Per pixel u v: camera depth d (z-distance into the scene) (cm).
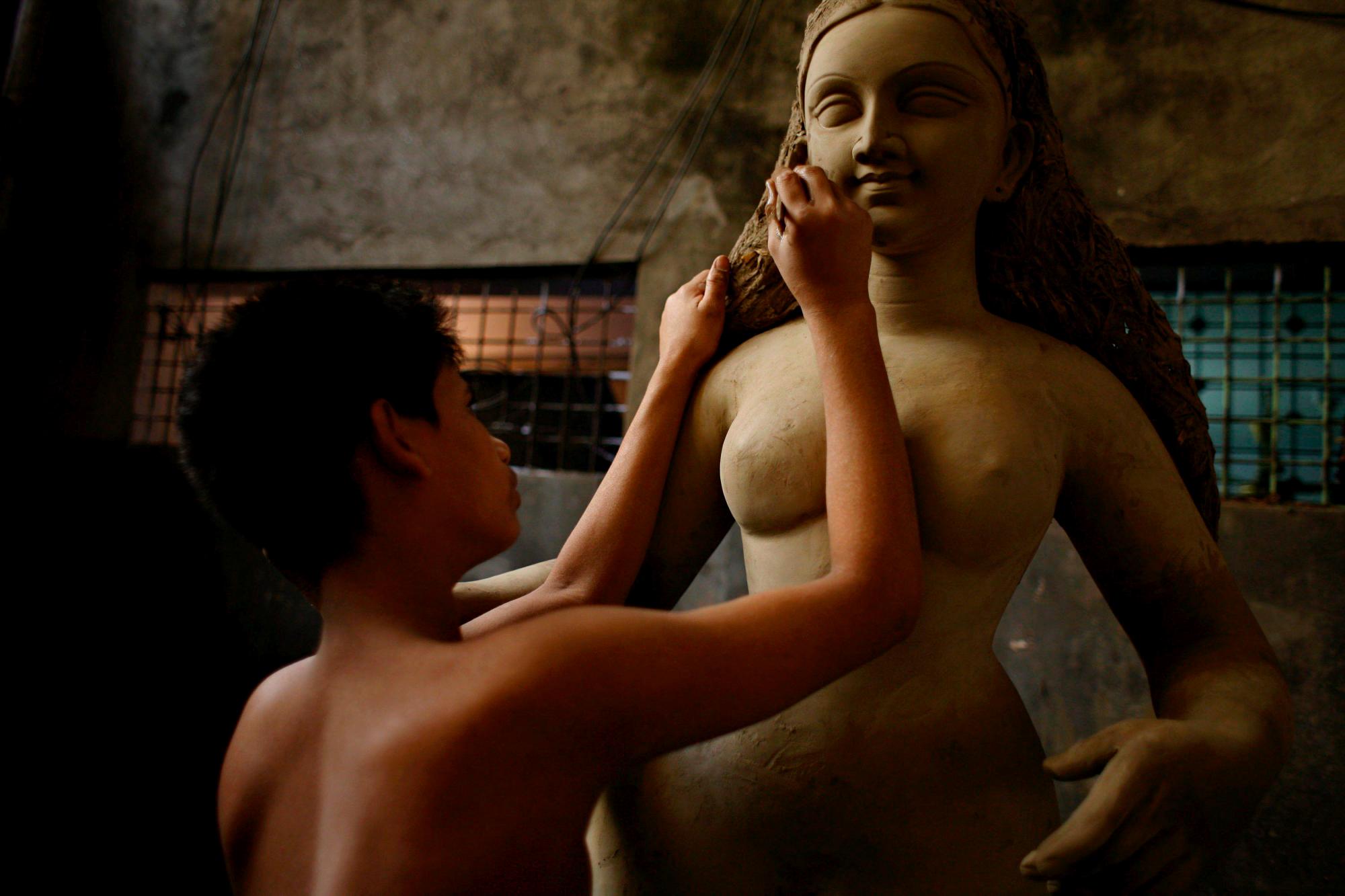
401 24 387
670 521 102
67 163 401
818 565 89
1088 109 303
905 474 78
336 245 378
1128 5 306
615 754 66
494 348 453
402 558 73
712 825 89
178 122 402
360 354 73
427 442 75
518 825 62
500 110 371
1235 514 268
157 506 364
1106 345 104
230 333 76
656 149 350
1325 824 244
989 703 91
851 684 88
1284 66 289
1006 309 106
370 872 60
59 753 349
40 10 393
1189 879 74
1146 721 77
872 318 82
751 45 347
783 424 93
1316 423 278
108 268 397
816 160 96
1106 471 96
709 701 66
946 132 90
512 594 100
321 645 75
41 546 361
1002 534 88
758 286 104
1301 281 311
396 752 62
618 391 417
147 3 410
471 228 366
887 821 85
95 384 390
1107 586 99
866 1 92
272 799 71
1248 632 92
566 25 368
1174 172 292
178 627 357
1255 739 80
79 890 337
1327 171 279
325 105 390
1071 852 69
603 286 375
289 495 72
